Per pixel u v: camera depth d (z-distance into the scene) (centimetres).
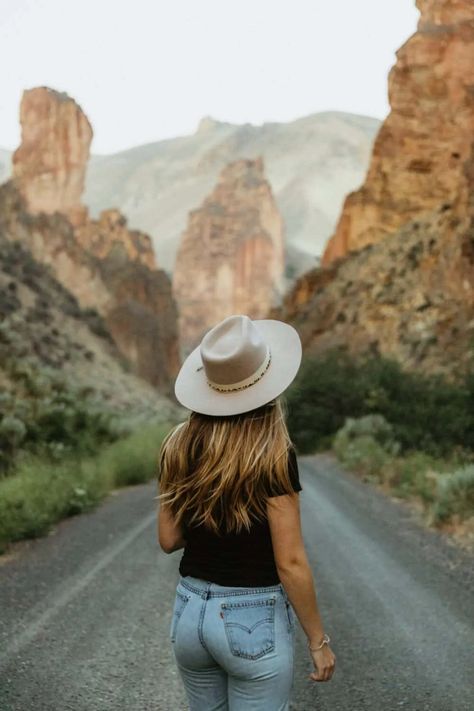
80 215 9494
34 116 9450
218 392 272
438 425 2052
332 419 3256
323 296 6244
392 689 466
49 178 9344
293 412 3316
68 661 516
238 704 262
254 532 262
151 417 5088
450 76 6072
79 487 1405
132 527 1120
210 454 264
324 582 753
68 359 5528
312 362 3562
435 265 4344
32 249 7769
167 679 487
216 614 259
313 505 1366
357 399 3197
